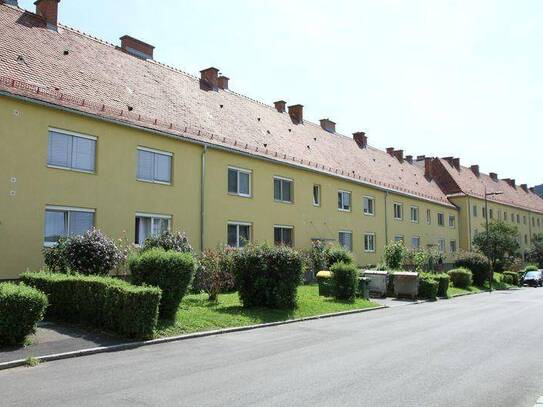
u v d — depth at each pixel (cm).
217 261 1588
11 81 1477
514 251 4791
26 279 1211
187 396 634
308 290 2166
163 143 1925
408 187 4200
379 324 1377
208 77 2809
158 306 1064
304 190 2769
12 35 1734
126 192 1761
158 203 1880
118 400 613
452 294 2747
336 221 3056
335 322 1416
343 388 679
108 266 1411
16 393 639
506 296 2800
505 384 712
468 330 1269
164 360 853
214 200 2141
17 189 1432
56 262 1393
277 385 692
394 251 3042
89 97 1753
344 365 827
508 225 4862
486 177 6756
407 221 4047
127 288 1015
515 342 1080
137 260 1156
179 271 1158
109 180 1705
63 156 1579
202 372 766
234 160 2273
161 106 2116
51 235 1531
